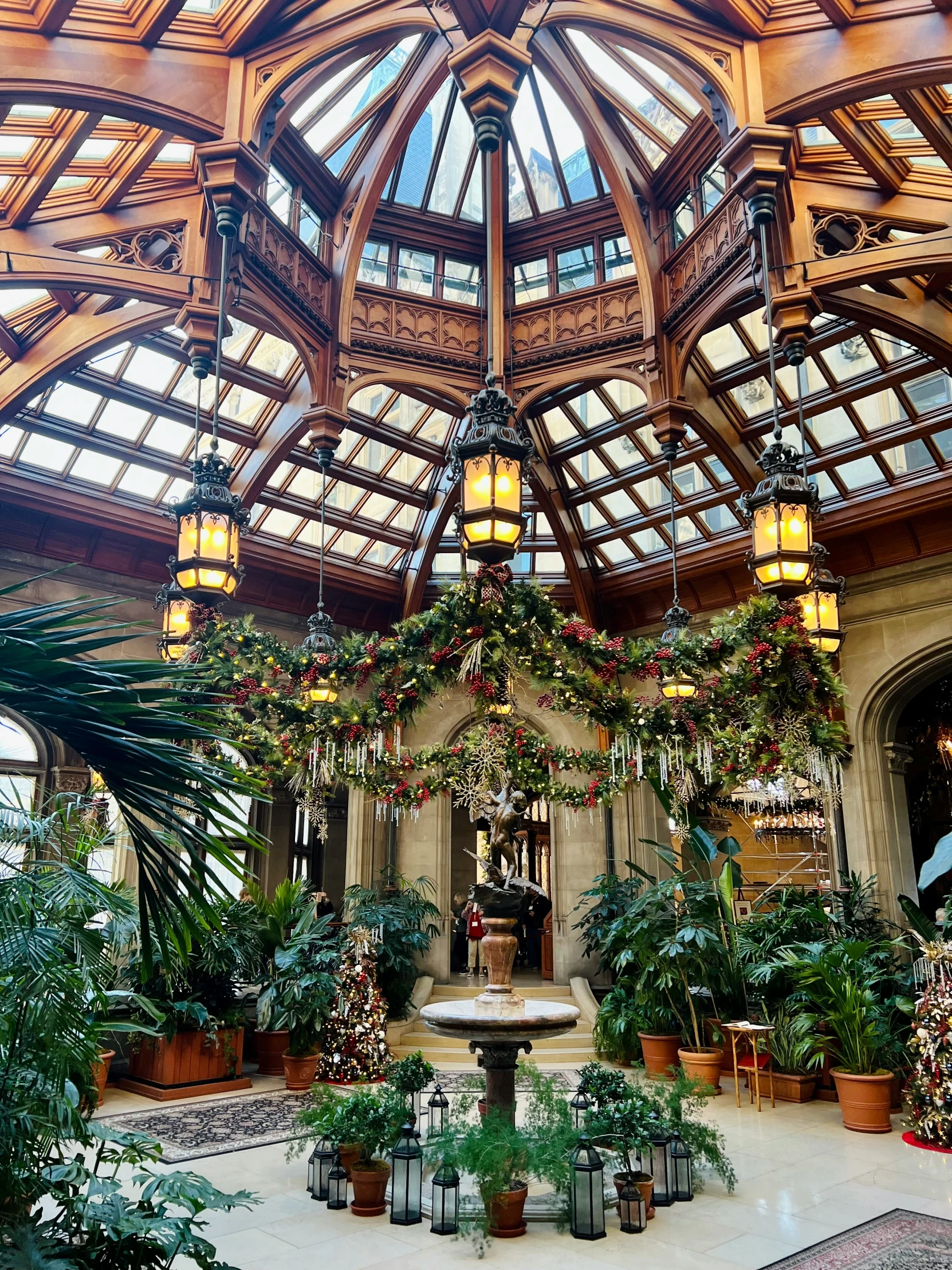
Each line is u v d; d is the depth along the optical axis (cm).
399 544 1244
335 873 1428
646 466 1119
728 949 897
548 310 992
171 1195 302
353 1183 504
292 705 550
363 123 876
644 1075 883
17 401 763
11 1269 238
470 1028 500
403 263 996
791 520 525
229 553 537
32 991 276
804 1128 699
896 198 674
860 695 1038
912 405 931
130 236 683
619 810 1230
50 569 983
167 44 574
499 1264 423
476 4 451
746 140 566
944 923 733
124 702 221
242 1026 847
